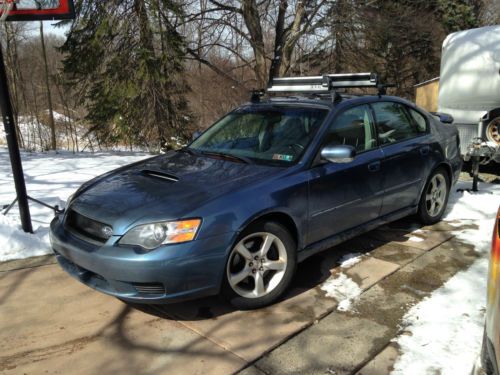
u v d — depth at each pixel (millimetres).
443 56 8461
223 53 14617
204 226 3051
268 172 3607
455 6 19297
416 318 3283
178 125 12484
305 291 3703
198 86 15453
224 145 4336
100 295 3635
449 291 3660
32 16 4367
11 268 4094
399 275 3961
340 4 12852
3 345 2988
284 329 3172
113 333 3125
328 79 4426
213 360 2846
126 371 2748
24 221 4516
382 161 4348
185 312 3391
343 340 3039
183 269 2980
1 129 18609
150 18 11539
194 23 13062
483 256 4332
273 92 5039
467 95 7902
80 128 15938
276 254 3525
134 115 12086
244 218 3203
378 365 2787
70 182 7082
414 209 4922
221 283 3182
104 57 12164
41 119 16703
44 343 3012
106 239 3131
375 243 4680
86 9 11953
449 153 5293
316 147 3830
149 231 3010
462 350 2895
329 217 3869
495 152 6844
